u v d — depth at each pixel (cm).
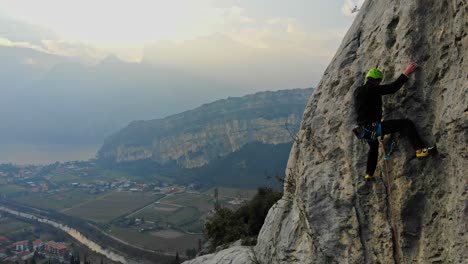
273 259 1084
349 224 793
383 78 760
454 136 602
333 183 837
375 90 693
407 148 705
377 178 755
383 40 775
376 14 837
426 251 657
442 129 630
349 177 806
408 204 691
